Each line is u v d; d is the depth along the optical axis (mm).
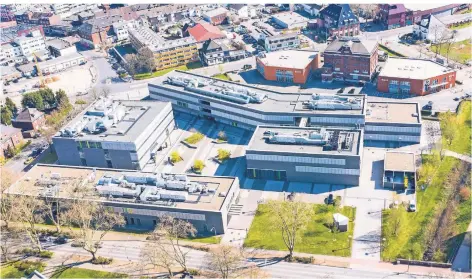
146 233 199625
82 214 181500
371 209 198875
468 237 179125
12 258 192000
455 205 195875
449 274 164250
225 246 176625
